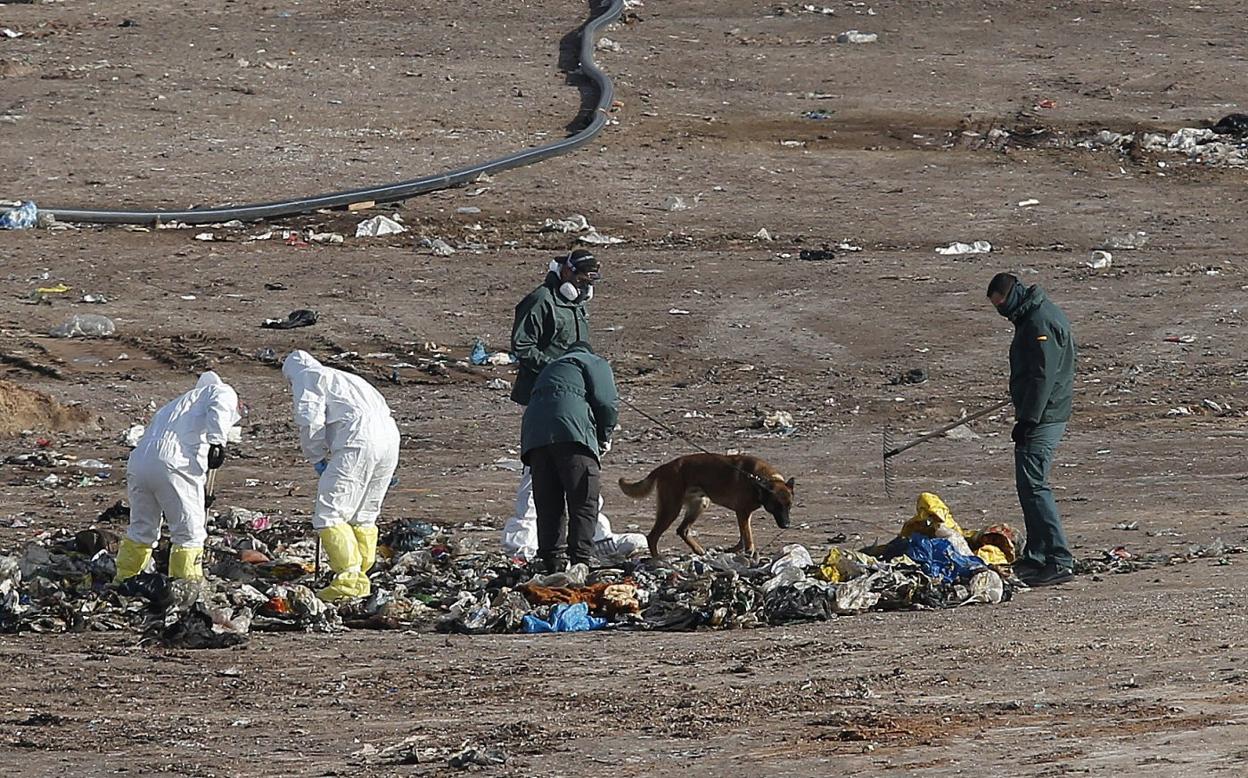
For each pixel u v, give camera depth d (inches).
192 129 5349.4
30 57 6181.1
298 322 3496.6
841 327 3585.1
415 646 1321.4
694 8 7234.3
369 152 5191.9
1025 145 5556.1
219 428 1473.9
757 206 4803.2
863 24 6988.2
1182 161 5413.4
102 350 3248.0
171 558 1487.5
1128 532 1918.1
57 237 4242.1
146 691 1147.3
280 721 1045.2
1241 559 1711.4
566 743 960.9
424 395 2982.3
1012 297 1601.9
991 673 1147.3
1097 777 810.2
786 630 1375.5
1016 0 7342.5
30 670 1216.2
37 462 2359.7
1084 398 3024.1
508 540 1747.0
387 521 1957.4
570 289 1679.4
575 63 6373.0
